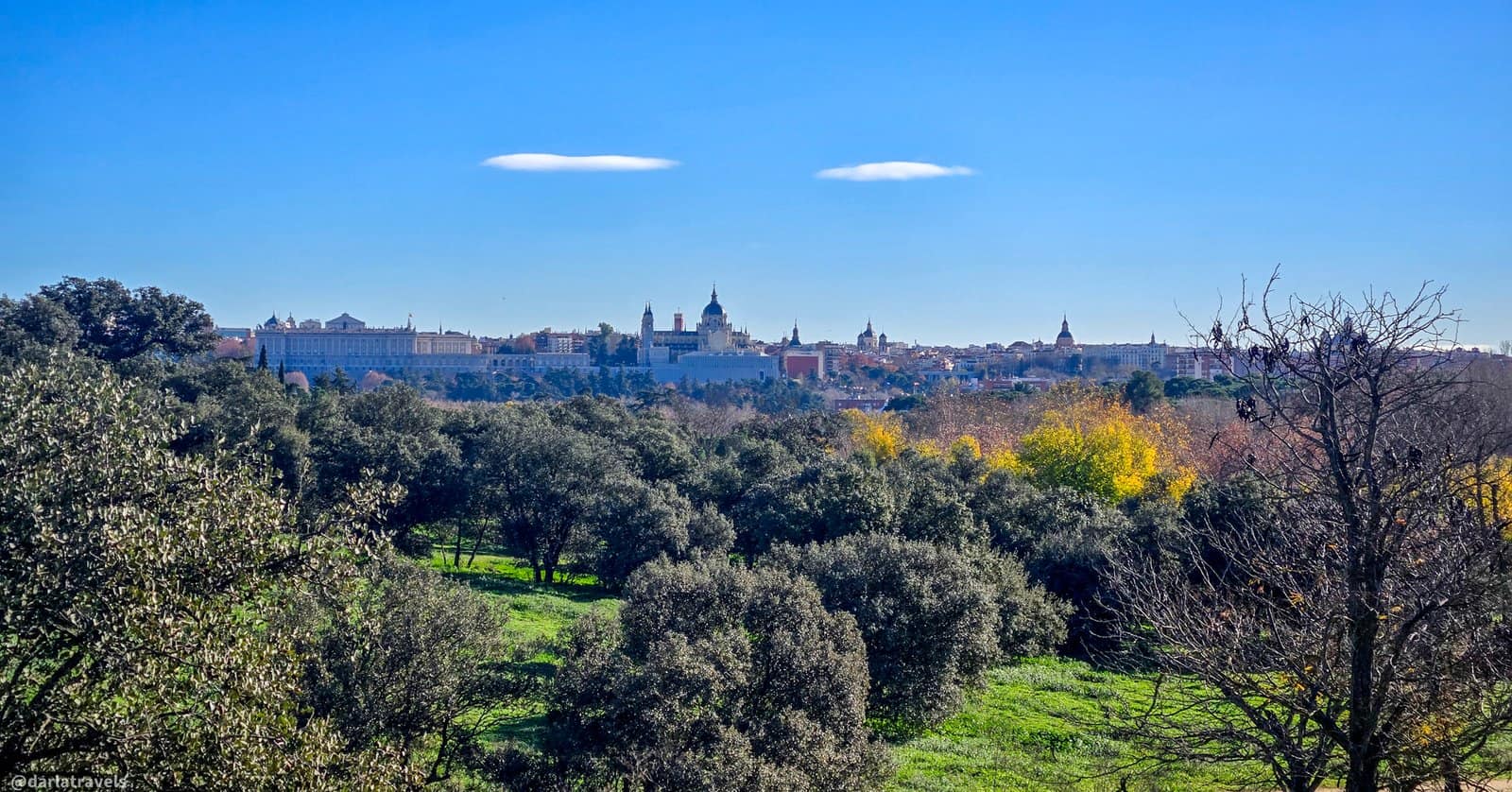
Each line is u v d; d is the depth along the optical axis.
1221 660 17.09
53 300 114.62
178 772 15.41
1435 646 15.67
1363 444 16.66
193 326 125.19
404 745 23.39
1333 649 17.09
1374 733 15.59
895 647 36.38
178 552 16.12
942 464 78.56
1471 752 15.62
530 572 71.19
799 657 26.95
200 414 72.00
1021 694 41.81
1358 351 16.12
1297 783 16.56
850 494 55.19
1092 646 47.88
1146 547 48.09
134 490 17.45
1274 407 16.77
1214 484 52.47
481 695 26.75
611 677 25.55
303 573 18.08
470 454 79.38
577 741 25.17
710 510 62.78
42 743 15.63
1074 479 80.06
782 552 43.31
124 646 15.27
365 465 67.81
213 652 15.70
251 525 17.34
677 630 28.80
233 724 15.67
